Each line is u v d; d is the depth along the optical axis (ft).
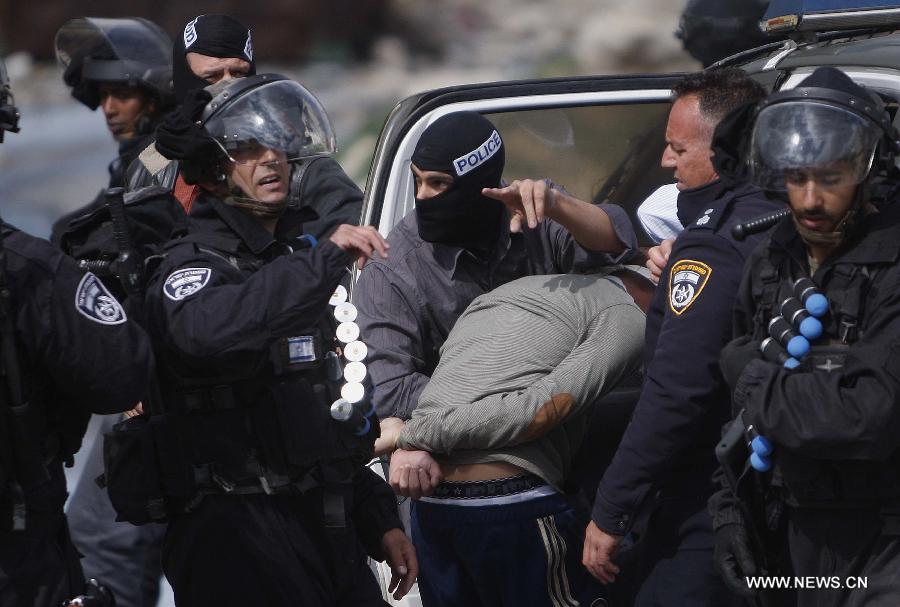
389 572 43.60
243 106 34.96
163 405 34.94
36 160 130.41
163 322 33.78
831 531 32.35
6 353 31.37
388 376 41.39
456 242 42.22
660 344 36.37
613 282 41.88
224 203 35.58
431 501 40.06
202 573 35.29
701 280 35.63
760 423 31.89
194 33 52.39
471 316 41.06
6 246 31.94
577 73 202.39
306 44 203.21
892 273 30.89
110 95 56.65
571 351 39.86
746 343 33.58
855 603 32.09
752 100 34.50
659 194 48.75
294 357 35.14
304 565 35.70
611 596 40.52
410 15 209.46
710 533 36.99
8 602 31.96
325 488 36.06
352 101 192.54
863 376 30.71
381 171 49.60
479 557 39.29
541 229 43.47
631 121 54.95
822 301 31.55
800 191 31.24
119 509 35.29
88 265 35.47
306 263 33.40
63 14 173.27
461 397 39.14
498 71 206.39
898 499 31.42
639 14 208.85
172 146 35.06
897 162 36.42
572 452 40.98
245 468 34.83
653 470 36.42
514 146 54.13
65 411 33.65
